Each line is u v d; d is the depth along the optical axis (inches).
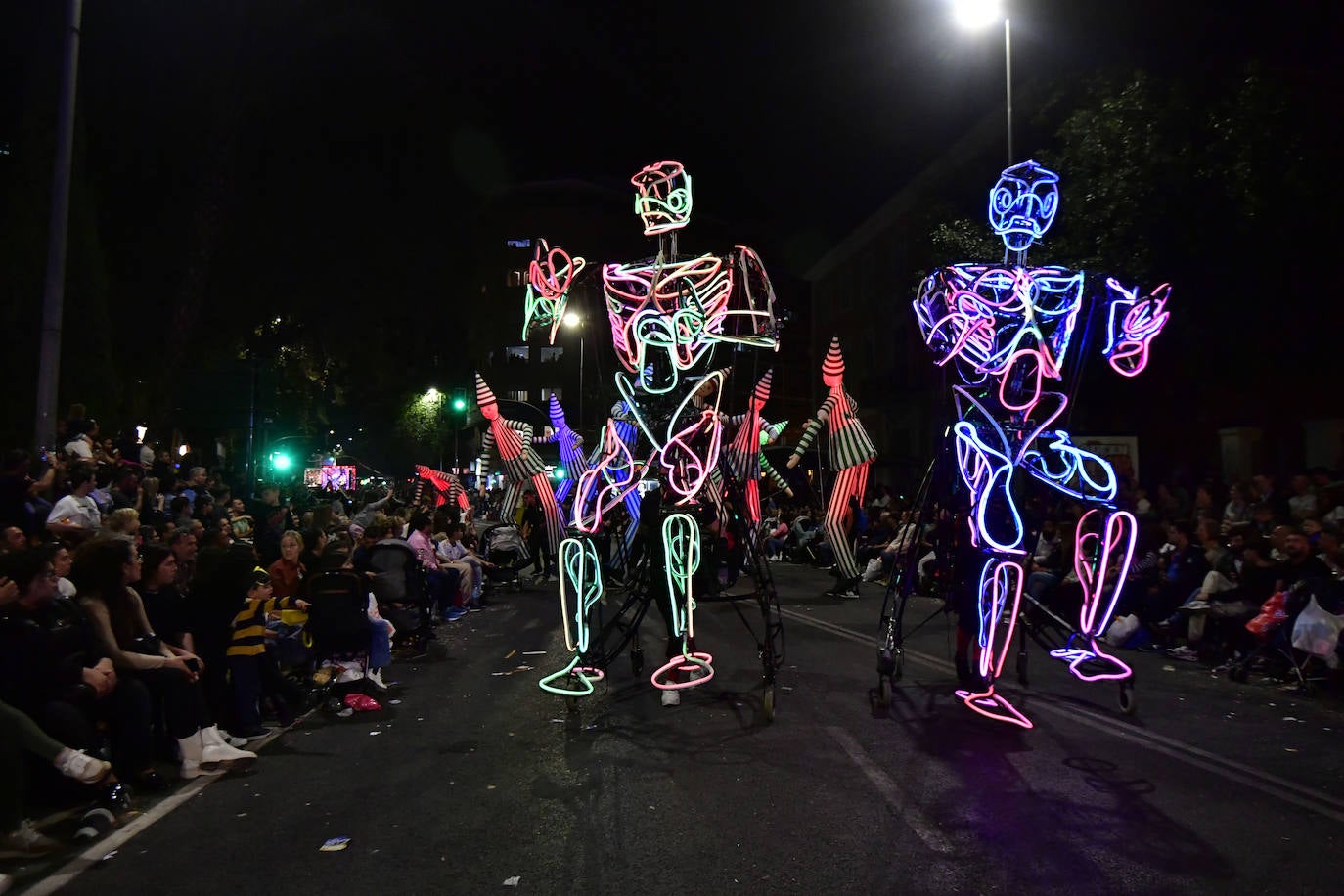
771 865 170.1
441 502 666.2
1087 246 631.2
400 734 273.3
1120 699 283.1
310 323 905.5
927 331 292.7
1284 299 572.1
